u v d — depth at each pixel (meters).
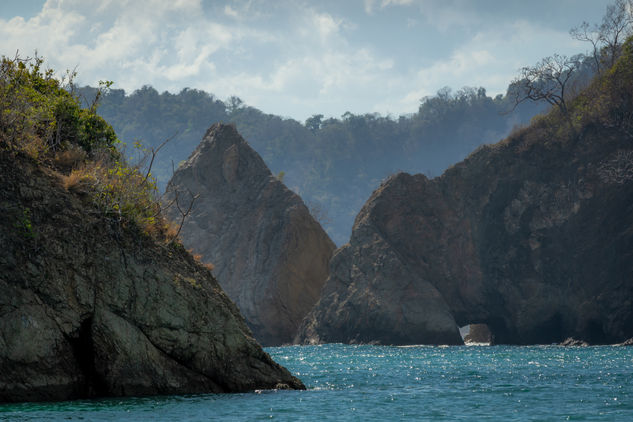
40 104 46.03
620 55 177.50
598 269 150.62
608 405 38.47
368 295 156.75
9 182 38.12
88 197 41.16
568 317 151.88
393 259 158.50
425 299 154.00
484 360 86.25
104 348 37.41
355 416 33.94
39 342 35.16
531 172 166.50
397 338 151.38
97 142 51.75
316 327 163.62
